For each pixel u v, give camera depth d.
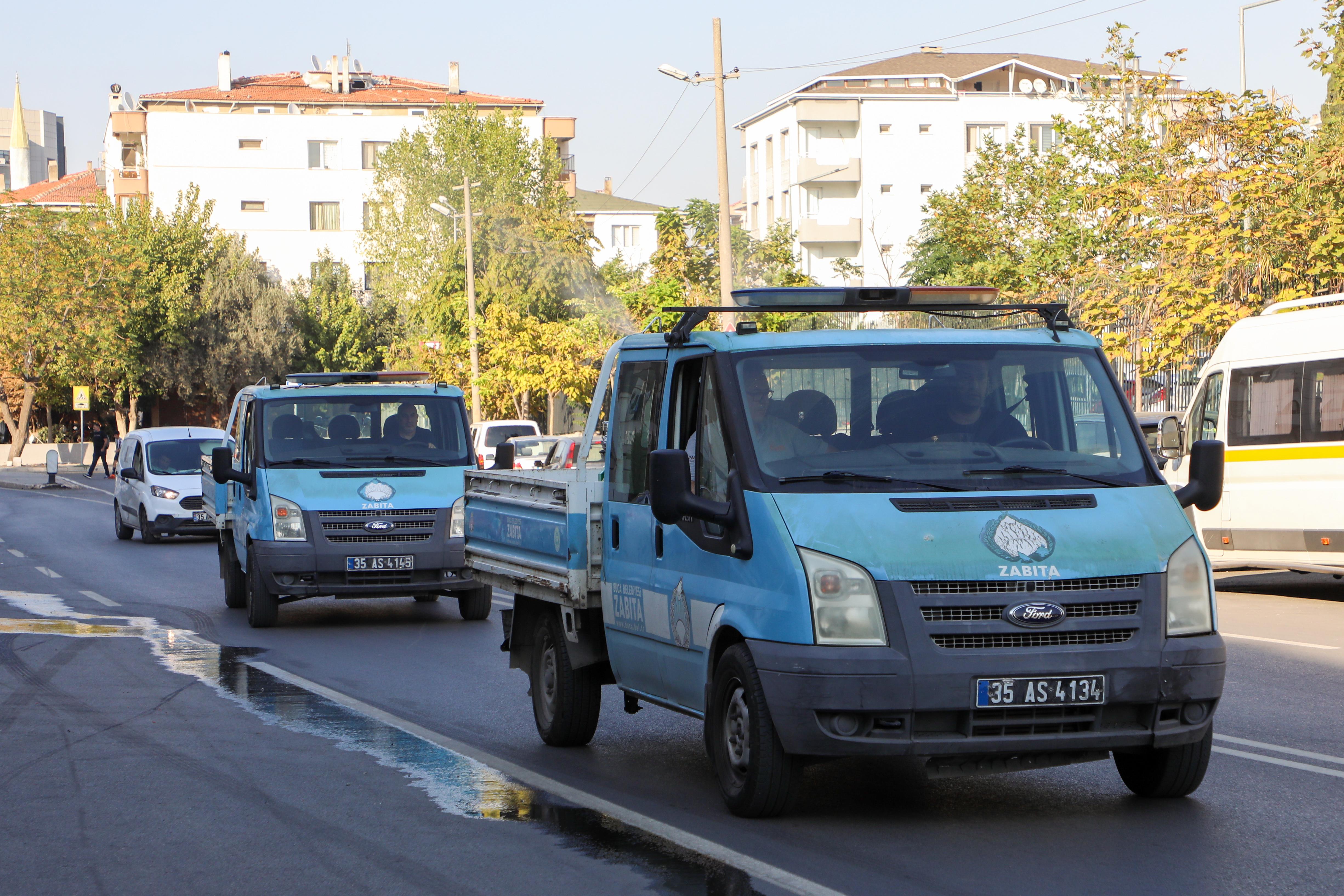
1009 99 130.50
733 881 9.55
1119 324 44.16
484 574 16.50
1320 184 40.41
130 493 45.16
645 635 12.70
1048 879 9.54
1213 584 11.05
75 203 158.25
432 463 25.33
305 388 25.84
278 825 11.29
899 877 9.60
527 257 89.94
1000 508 10.80
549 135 167.25
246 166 149.25
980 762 10.55
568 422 94.50
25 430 107.94
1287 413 27.30
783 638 10.52
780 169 135.50
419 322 100.12
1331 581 30.81
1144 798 11.82
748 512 11.04
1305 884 9.40
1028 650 10.34
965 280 69.06
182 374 115.69
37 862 10.36
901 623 10.29
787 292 12.82
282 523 24.12
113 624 25.28
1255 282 40.25
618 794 12.26
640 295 73.88
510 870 9.95
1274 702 16.42
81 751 14.27
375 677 19.14
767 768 10.86
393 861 10.23
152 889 9.68
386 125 151.50
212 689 18.20
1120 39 54.81
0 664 20.38
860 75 133.62
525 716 16.23
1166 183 43.66
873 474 11.19
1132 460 11.62
